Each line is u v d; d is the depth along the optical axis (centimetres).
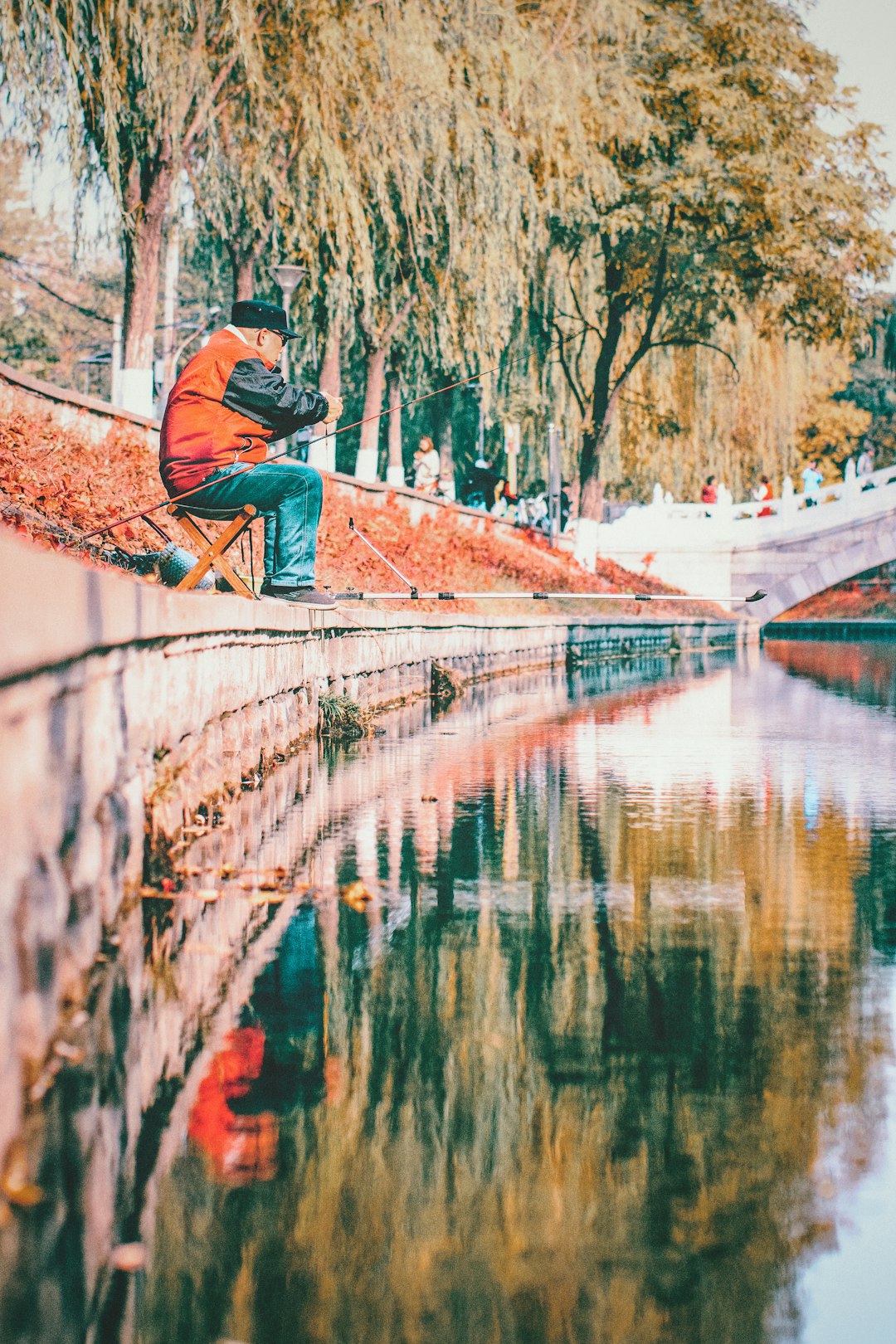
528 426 4534
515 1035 423
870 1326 258
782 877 680
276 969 494
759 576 5081
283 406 1010
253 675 966
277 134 2178
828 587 5084
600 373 4053
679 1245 288
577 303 3953
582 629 3155
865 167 3644
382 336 3111
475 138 2531
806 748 1300
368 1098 368
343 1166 324
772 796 969
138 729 589
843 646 4844
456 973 493
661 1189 315
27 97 1725
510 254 2761
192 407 1009
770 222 3591
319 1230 293
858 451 8169
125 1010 434
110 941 511
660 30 3522
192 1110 356
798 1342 252
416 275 2748
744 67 3553
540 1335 254
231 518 1043
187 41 1934
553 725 1527
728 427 4531
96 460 1672
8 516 1109
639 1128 350
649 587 4784
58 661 397
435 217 2658
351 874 674
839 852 752
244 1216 299
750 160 3491
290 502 1041
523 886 652
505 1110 360
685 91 3534
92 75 1802
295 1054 400
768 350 4581
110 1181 310
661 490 5291
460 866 698
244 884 635
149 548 1488
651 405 4381
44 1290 263
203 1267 277
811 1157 332
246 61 1936
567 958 517
